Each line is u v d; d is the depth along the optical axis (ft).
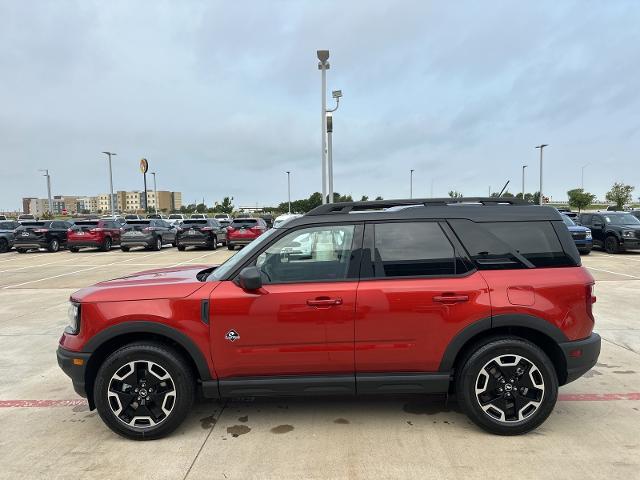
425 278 11.69
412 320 11.48
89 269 49.21
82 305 11.70
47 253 73.10
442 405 13.65
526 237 12.00
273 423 12.62
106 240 74.95
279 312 11.45
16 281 40.34
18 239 72.38
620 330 21.47
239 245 81.15
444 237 11.98
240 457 10.87
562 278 11.69
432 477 9.94
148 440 11.78
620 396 14.20
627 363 17.10
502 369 11.62
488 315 11.43
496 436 11.69
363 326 11.48
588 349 11.71
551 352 12.09
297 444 11.44
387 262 11.87
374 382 11.68
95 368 12.10
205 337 11.51
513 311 11.43
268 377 11.75
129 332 11.57
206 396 11.82
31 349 19.94
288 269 11.98
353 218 12.16
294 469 10.32
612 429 12.05
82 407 14.05
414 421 12.63
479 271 11.75
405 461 10.59
